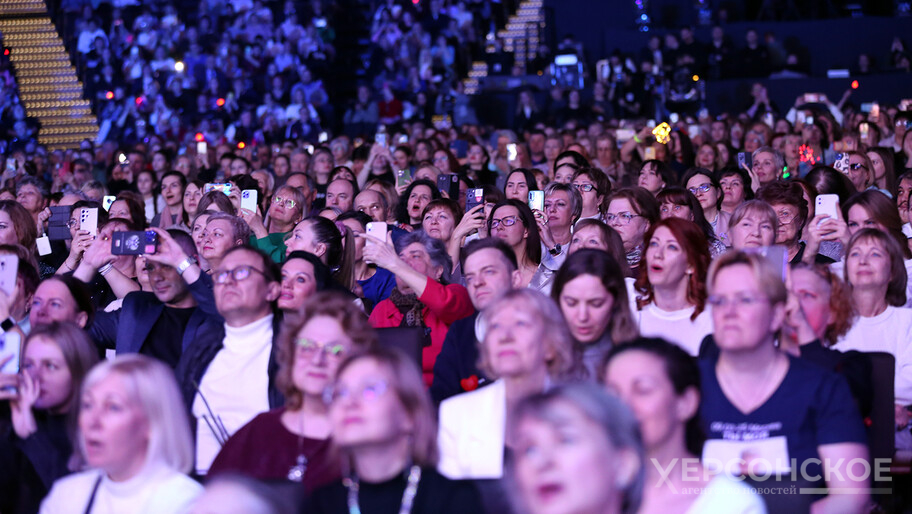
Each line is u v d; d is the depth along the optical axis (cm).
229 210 787
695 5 1927
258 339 483
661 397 327
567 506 262
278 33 1970
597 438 265
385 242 609
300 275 507
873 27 1814
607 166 1166
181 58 1984
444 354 498
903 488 489
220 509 260
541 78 1805
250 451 408
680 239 493
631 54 1816
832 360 437
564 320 394
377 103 1744
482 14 2039
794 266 476
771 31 1831
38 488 431
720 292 375
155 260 539
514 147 1206
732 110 1716
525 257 655
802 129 1261
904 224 792
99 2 2116
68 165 1480
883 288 538
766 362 377
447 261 625
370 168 1188
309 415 411
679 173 1180
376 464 328
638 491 274
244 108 1869
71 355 441
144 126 1873
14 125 1962
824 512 364
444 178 914
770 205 666
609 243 573
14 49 2117
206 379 479
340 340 403
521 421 271
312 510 329
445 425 395
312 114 1755
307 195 1005
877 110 1348
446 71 1869
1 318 507
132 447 361
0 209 789
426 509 326
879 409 450
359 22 2097
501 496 336
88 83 2016
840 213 616
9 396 438
